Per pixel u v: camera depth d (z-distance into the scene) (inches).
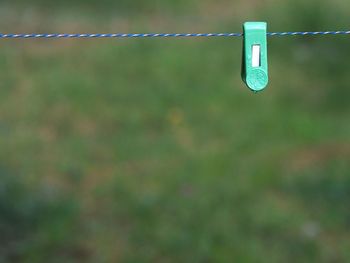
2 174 222.2
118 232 206.4
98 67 317.4
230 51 340.5
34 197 215.0
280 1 378.3
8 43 336.2
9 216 200.8
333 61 331.6
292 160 248.4
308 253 196.5
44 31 347.9
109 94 294.2
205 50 339.6
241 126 273.6
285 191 226.5
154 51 335.3
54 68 313.6
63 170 239.8
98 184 233.5
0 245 192.4
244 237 202.5
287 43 345.7
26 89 295.6
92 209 218.2
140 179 235.9
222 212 213.9
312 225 209.0
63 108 282.5
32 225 202.2
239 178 234.8
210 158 248.5
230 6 393.4
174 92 297.4
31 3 377.1
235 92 301.4
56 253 194.9
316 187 225.3
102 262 193.6
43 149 253.4
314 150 255.3
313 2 366.3
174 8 388.8
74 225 207.9
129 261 193.8
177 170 240.4
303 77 319.3
